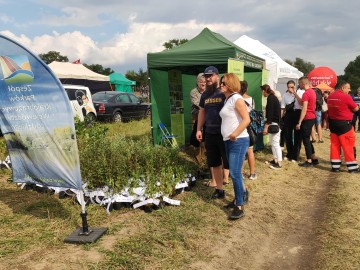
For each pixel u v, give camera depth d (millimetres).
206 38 8680
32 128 4172
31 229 4371
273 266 3900
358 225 4863
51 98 3957
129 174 5398
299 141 8539
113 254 3807
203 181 6609
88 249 3900
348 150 7762
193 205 5371
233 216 4941
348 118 7668
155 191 5211
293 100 8602
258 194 6125
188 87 10383
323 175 7637
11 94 4129
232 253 4109
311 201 5957
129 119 17047
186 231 4500
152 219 4785
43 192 5770
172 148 6379
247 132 4781
